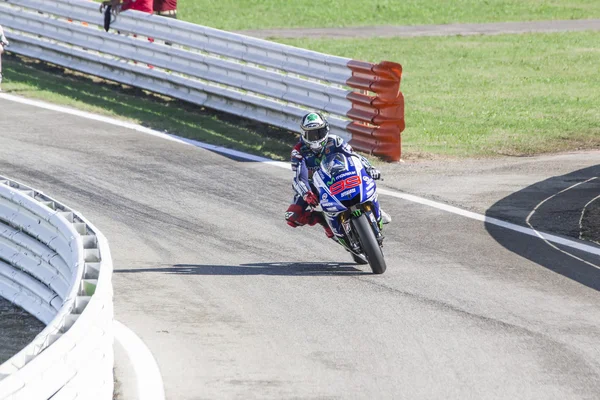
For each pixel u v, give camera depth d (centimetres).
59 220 2984
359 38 10388
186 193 4509
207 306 3022
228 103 6072
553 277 3306
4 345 2866
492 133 6047
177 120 6072
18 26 7594
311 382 2388
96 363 2089
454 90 7594
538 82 8006
